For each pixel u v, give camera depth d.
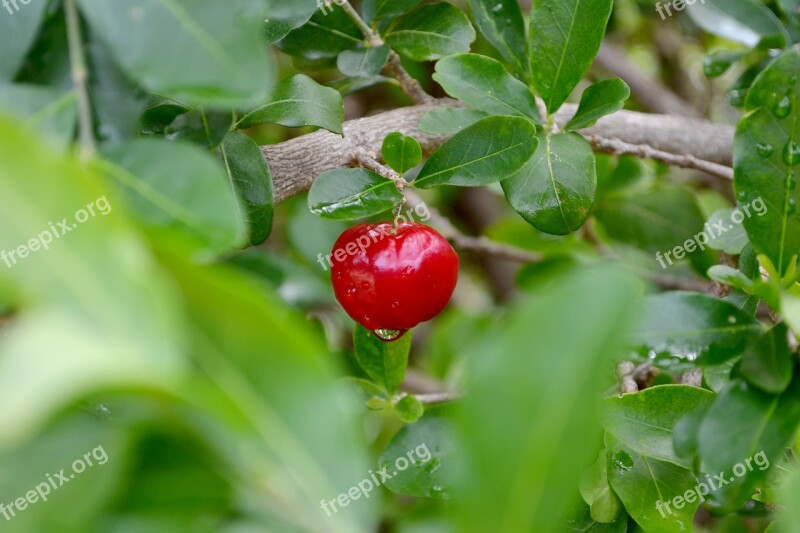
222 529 0.28
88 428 0.28
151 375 0.21
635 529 0.35
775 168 0.33
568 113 0.39
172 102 0.35
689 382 0.37
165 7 0.30
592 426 0.27
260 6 0.30
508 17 0.38
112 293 0.23
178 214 0.29
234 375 0.26
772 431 0.31
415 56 0.38
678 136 0.41
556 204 0.36
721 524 0.37
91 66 0.31
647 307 0.32
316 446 0.27
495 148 0.35
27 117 0.30
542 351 0.27
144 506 0.27
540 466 0.27
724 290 0.38
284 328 0.25
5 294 0.23
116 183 0.29
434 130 0.36
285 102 0.35
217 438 0.26
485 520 0.28
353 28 0.38
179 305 0.25
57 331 0.21
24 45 0.30
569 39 0.36
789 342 0.32
